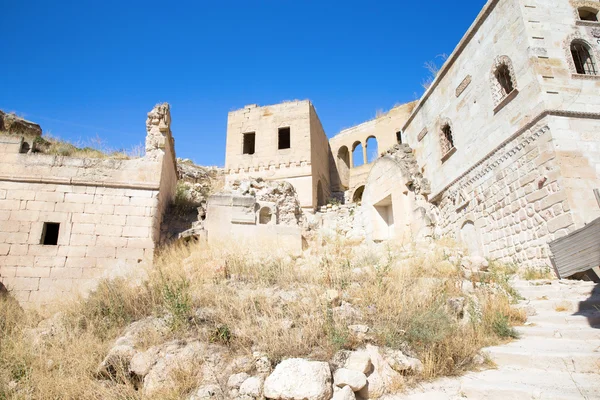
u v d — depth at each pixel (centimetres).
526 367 560
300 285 805
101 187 1442
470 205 1583
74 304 894
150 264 1261
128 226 1417
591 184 1127
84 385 578
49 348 723
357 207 2281
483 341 636
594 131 1188
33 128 1906
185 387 541
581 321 682
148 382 564
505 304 759
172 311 692
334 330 592
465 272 916
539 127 1216
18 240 1321
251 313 676
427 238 1656
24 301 1259
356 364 532
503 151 1387
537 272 1123
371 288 748
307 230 1848
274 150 2820
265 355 561
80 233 1372
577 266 684
